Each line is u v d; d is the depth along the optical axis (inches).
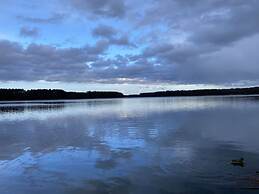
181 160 644.7
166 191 474.6
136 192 475.8
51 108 3034.0
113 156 701.9
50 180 540.4
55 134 1083.9
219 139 893.8
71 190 491.5
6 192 489.4
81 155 720.3
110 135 1023.0
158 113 2034.9
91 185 510.6
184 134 1007.0
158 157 677.9
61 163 651.5
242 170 561.9
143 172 569.3
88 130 1172.5
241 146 781.9
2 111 2603.3
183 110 2284.7
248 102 3508.9
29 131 1196.5
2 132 1181.7
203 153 706.2
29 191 491.5
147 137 959.6
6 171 598.9
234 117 1576.0
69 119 1697.8
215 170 565.9
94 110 2568.9
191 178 525.3
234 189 470.0
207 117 1614.2
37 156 722.8
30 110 2709.2
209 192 463.2
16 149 810.2
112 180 532.1
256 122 1320.1
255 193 454.0
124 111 2359.7
